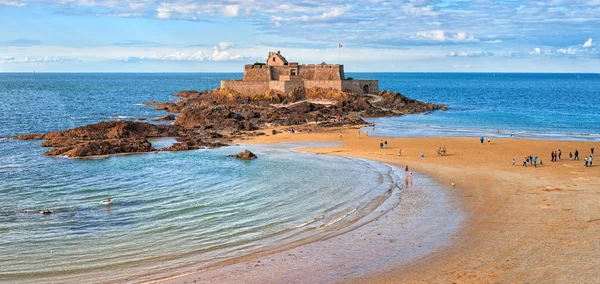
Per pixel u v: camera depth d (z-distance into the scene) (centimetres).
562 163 6750
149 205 4841
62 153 7538
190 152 7831
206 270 3297
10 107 15375
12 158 7219
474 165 6638
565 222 4094
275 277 3178
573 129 10762
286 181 5775
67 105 16650
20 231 4091
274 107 13875
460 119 12731
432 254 3509
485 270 3206
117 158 7294
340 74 15450
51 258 3538
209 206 4797
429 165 6675
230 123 10581
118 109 15412
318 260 3447
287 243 3791
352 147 8238
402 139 9062
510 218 4262
